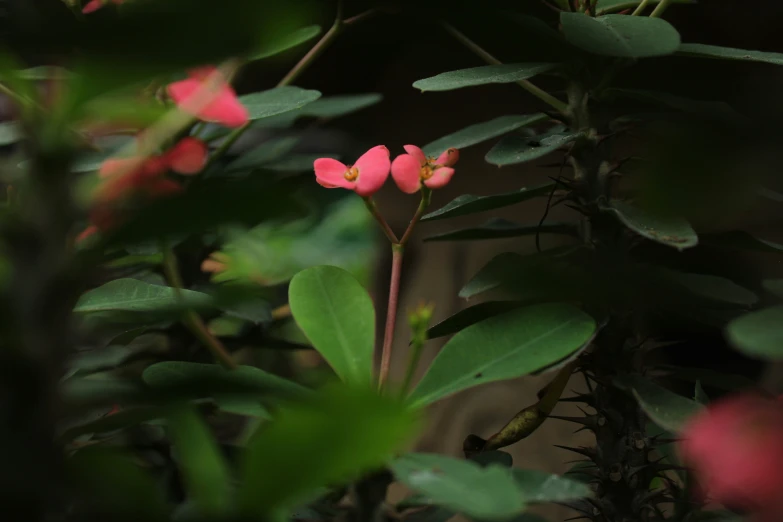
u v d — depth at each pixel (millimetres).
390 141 1162
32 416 420
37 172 424
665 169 449
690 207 452
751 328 432
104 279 492
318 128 804
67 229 426
